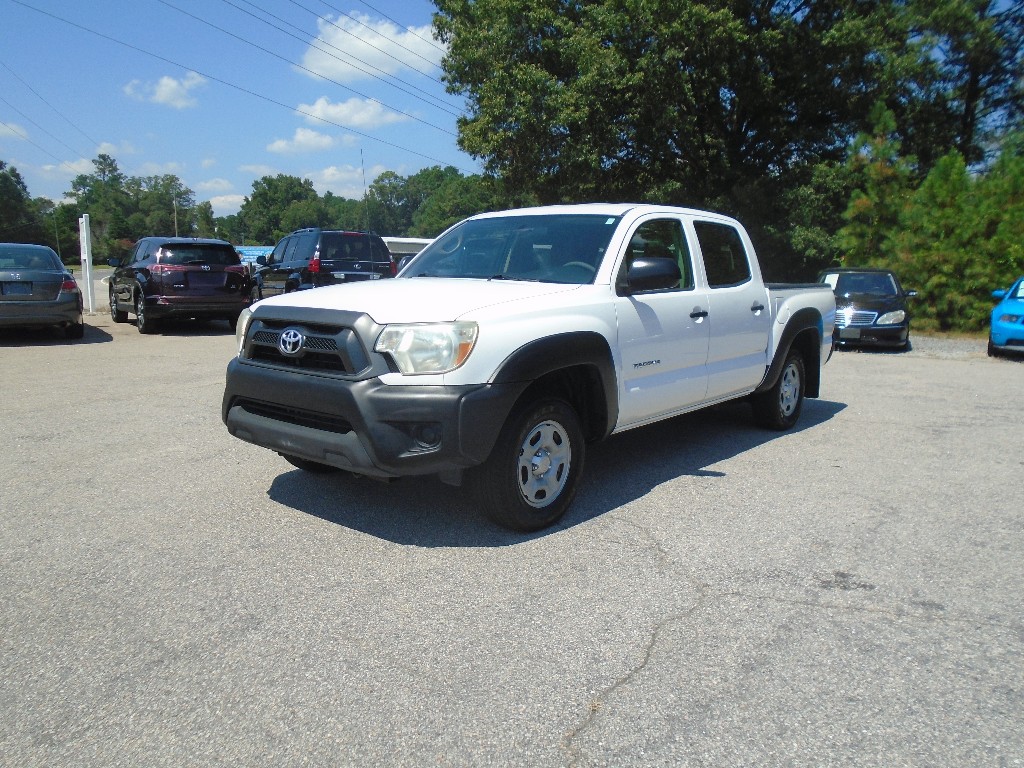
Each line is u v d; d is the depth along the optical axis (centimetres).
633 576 394
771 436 709
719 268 617
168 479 551
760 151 2967
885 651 323
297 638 330
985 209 1702
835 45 2434
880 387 1000
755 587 383
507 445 421
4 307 1291
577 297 470
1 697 288
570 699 287
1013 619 353
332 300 445
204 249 1502
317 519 471
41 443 650
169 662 312
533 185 2525
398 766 251
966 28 2527
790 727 271
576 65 2369
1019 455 644
